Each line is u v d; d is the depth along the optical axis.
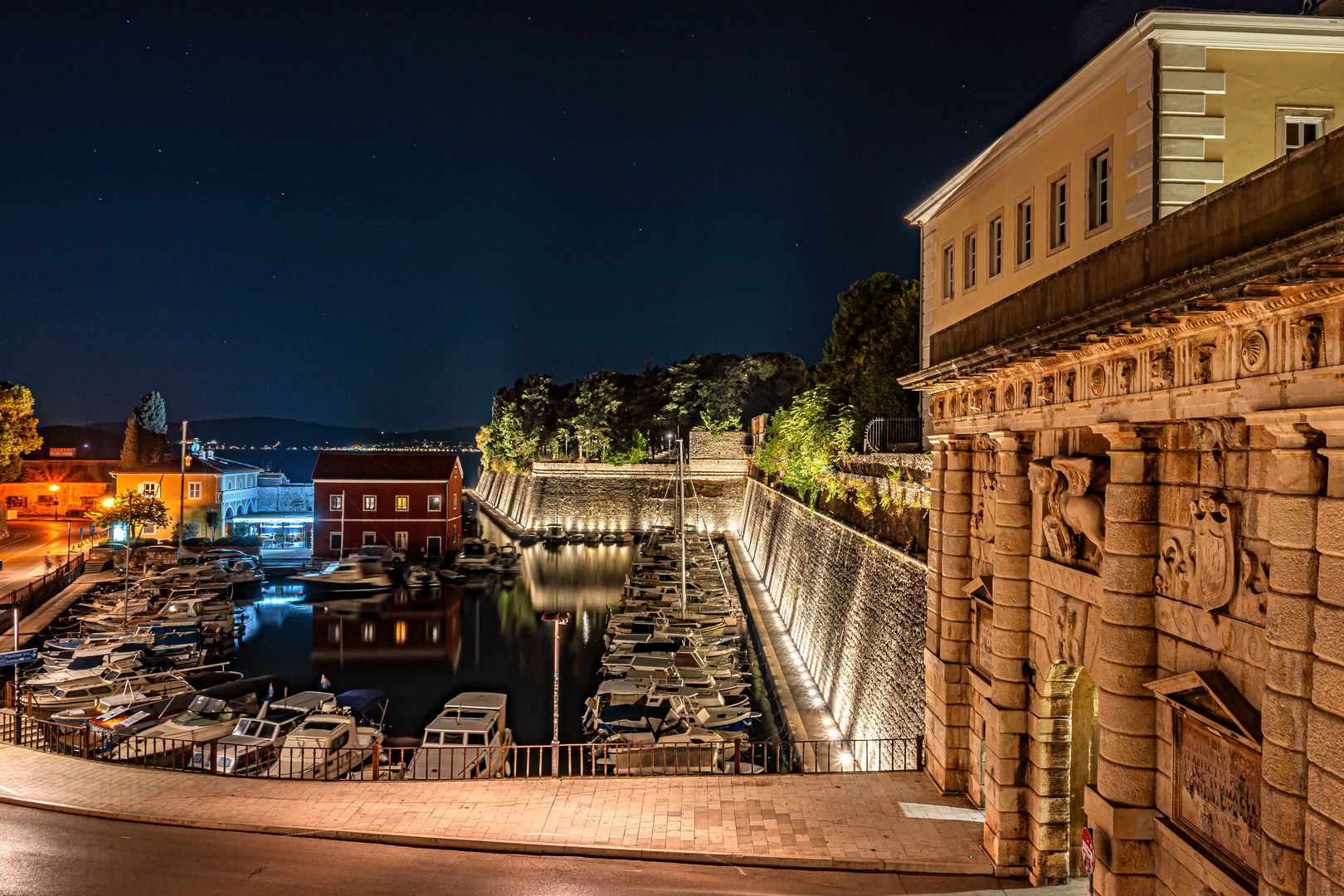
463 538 85.69
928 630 19.23
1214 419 9.05
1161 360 9.59
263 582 66.50
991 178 18.16
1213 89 11.82
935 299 22.06
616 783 19.05
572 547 91.38
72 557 66.38
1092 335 10.09
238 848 15.68
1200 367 8.80
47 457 122.31
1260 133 11.88
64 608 49.03
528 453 123.50
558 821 16.73
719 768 25.77
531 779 19.45
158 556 65.31
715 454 100.56
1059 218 14.98
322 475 78.12
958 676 17.81
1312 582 7.31
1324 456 7.25
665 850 15.20
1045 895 13.33
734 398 120.12
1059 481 13.02
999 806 14.37
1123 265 10.27
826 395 50.34
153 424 102.94
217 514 86.25
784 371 123.56
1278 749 7.46
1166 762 10.06
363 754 27.66
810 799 17.75
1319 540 7.05
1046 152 15.34
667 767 25.00
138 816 17.28
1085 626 12.03
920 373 17.89
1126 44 12.48
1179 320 8.83
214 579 61.25
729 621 46.47
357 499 78.06
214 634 46.88
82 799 18.48
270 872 14.48
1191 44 11.82
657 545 80.94
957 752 17.81
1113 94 12.98
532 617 55.31
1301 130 11.99
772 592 55.50
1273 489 7.71
